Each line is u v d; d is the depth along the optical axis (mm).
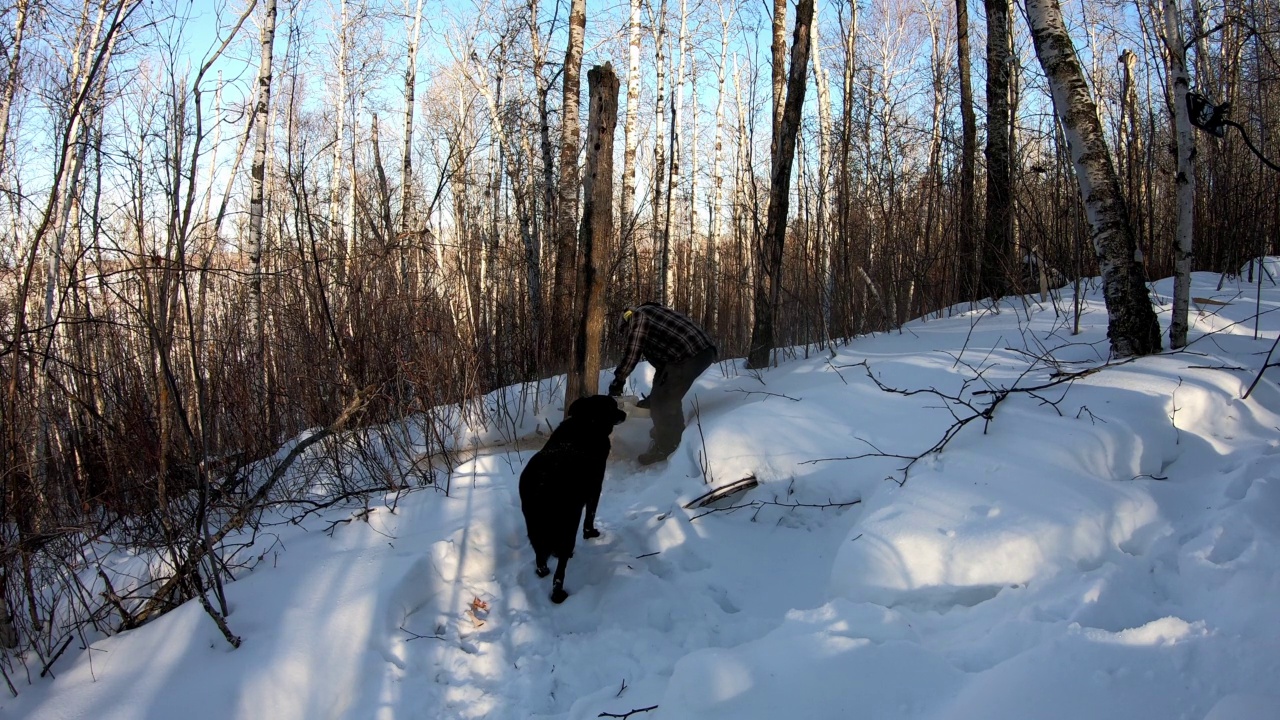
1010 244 7281
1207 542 2627
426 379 5004
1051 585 2562
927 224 7234
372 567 3365
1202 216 7660
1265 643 1876
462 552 3697
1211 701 1724
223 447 4816
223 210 4297
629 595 3322
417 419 5016
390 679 2807
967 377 4520
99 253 3545
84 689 2578
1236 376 4102
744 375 6094
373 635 2971
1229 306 5590
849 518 3645
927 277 7543
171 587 3059
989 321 6012
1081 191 4746
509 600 3436
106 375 4203
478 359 5645
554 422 5688
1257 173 7430
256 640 2801
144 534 3930
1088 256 7301
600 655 2922
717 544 3725
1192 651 1901
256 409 4938
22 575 3043
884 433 4066
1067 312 5805
